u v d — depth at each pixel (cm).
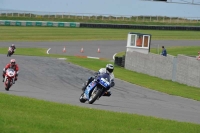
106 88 4738
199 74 9006
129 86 8206
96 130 2777
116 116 3528
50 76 8912
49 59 12900
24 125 2658
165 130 3133
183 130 3216
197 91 8438
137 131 2928
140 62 11556
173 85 9225
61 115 3272
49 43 19575
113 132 2784
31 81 7938
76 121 3045
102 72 4794
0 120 2698
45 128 2659
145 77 10431
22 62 11275
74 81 8444
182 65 9694
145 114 4372
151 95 7112
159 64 10612
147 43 13112
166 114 4634
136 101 6056
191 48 18675
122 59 12681
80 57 15188
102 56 16325
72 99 5628
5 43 18762
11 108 3356
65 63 11919
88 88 4875
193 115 4819
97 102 5353
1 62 10788
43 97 5597
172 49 18288
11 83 6209
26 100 3962
